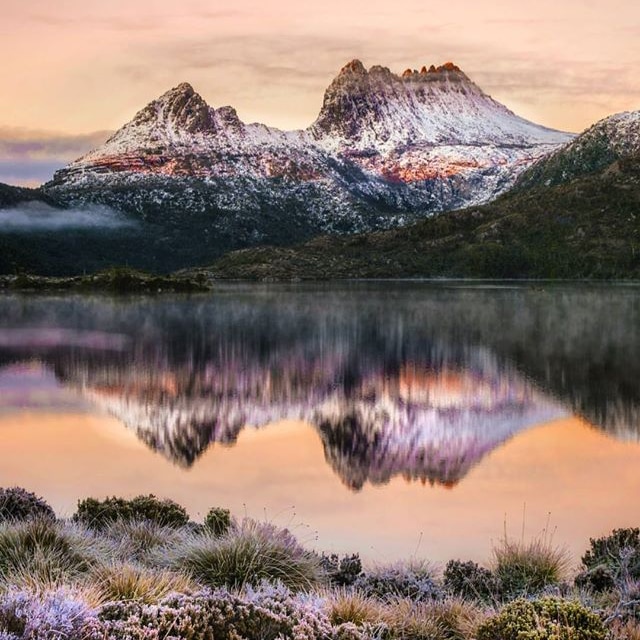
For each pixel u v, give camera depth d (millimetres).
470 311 133625
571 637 7734
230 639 7426
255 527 12203
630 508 22016
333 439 34250
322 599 9398
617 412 40750
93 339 86312
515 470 27203
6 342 81625
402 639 8945
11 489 15500
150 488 24562
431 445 32594
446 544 18562
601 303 155375
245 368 63688
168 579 9930
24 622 6883
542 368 62500
